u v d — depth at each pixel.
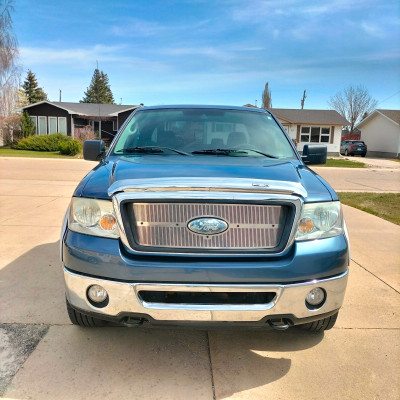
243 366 2.55
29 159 21.00
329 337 2.93
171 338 2.85
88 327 2.92
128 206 2.24
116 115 34.84
